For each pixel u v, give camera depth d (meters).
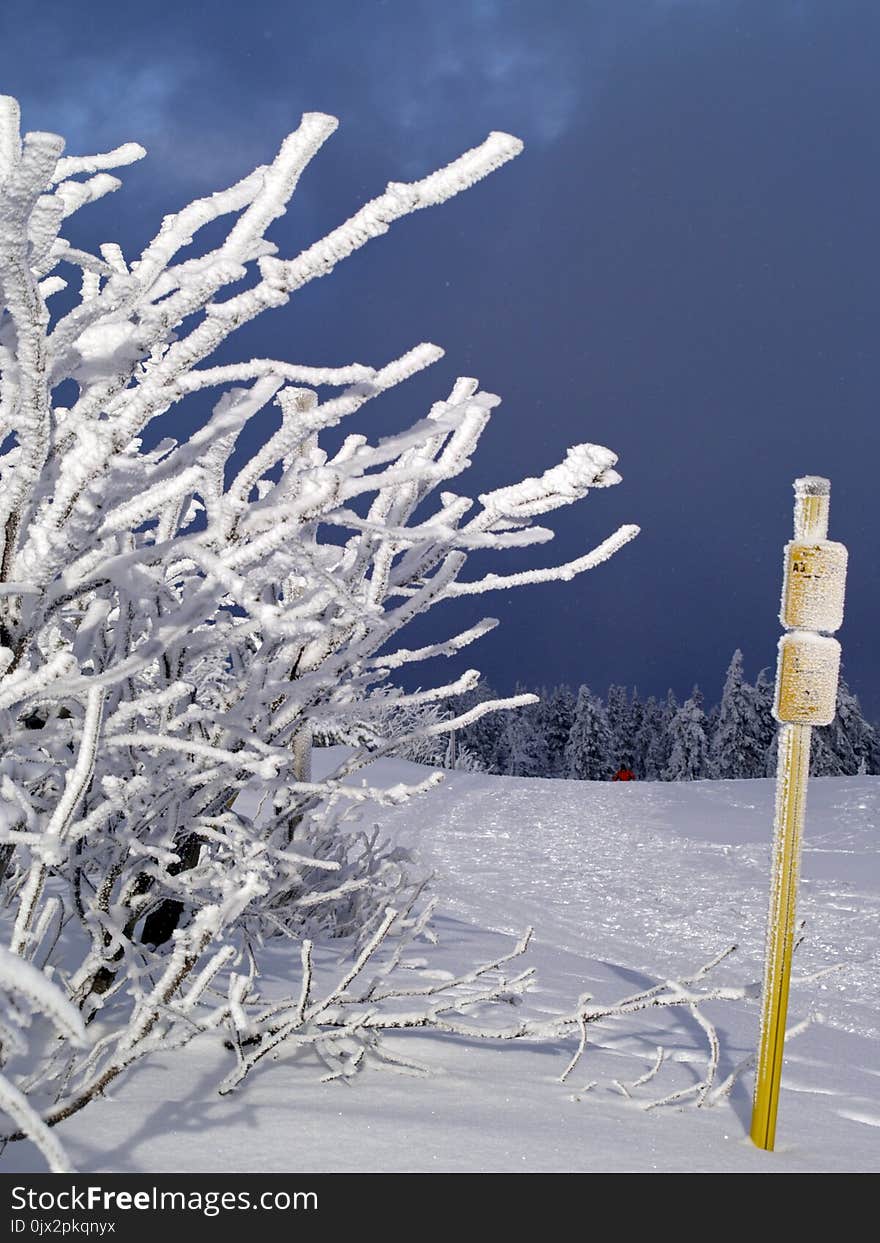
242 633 2.16
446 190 1.50
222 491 2.36
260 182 1.66
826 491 3.15
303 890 4.83
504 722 83.25
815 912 10.25
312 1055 3.06
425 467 2.01
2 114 1.66
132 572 2.00
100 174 2.18
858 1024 6.60
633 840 14.73
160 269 1.70
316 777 17.94
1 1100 1.46
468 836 14.98
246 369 1.78
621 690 87.19
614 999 4.96
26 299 1.56
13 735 2.03
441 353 1.89
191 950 2.21
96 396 1.82
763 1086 2.82
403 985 4.31
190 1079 2.69
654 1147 2.64
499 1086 3.04
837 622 3.12
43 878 2.00
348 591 2.28
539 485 2.10
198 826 2.79
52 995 1.43
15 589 1.78
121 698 2.51
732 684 65.56
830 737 59.00
